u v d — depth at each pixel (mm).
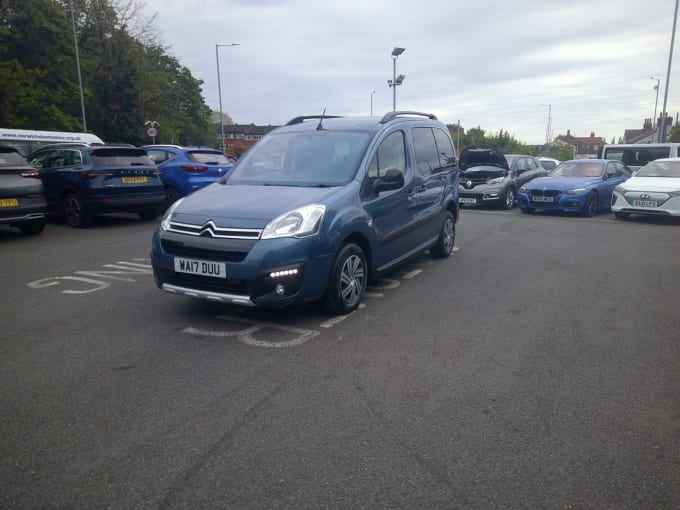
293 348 4164
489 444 2807
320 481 2502
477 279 6438
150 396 3359
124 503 2355
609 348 4156
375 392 3410
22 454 2729
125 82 36844
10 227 10805
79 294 5727
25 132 15383
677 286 6074
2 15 29406
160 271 4719
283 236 4332
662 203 11500
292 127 6258
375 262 5438
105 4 35562
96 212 10438
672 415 3111
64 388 3473
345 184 5105
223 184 5504
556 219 12539
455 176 7770
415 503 2350
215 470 2586
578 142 130125
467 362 3887
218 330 4574
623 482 2490
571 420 3055
